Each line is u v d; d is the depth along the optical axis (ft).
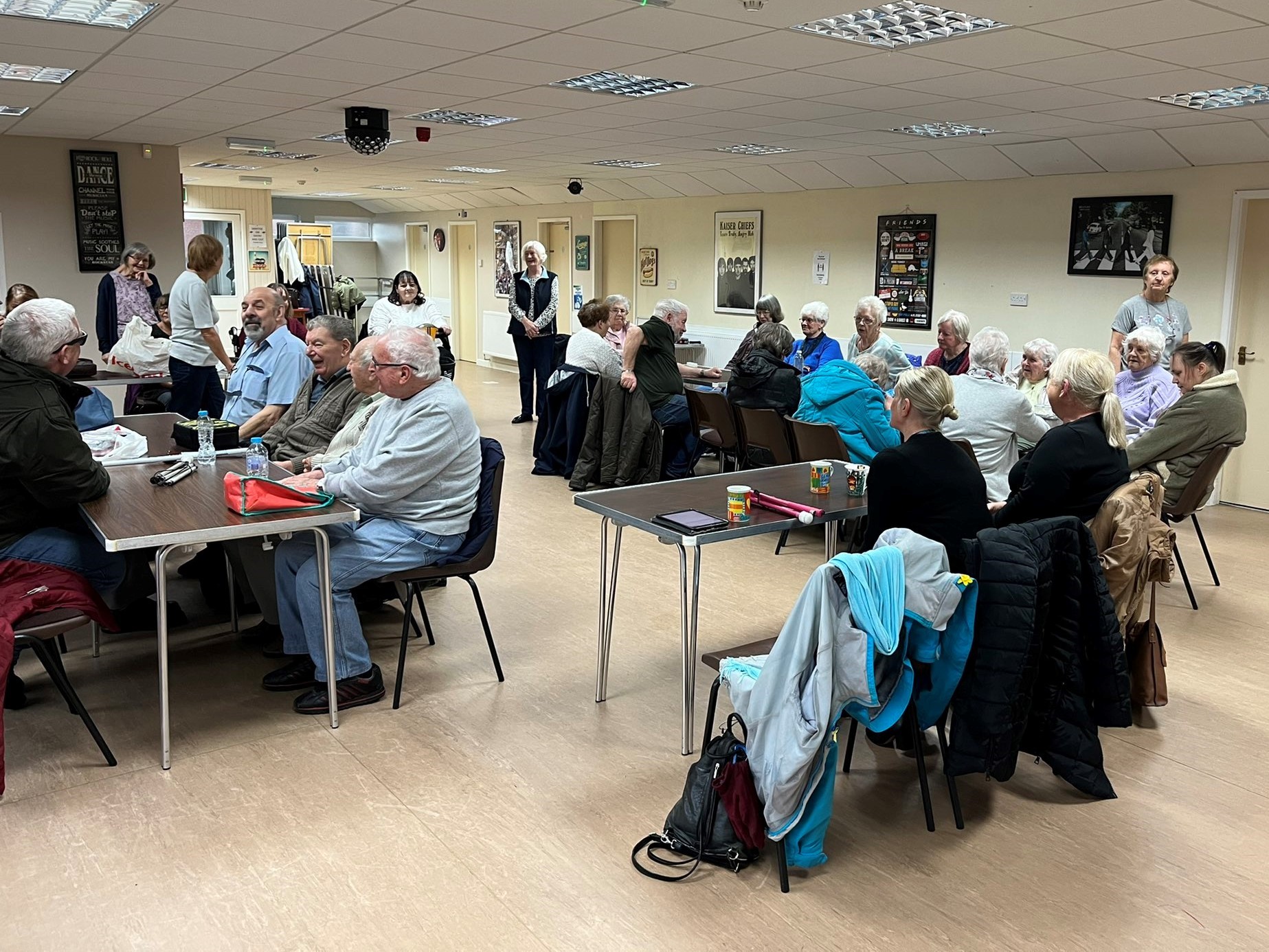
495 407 36.50
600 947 7.57
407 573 11.51
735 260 36.29
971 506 9.79
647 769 10.29
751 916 7.96
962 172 27.27
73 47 15.12
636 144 26.84
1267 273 22.20
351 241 59.93
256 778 10.02
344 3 12.41
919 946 7.61
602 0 12.06
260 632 13.64
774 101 19.16
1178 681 12.77
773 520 10.37
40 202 26.40
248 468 11.75
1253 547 19.35
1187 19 12.12
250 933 7.70
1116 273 24.59
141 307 23.09
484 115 22.13
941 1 11.51
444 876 8.44
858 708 8.50
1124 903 8.18
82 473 10.37
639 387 22.31
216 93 19.29
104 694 11.88
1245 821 9.46
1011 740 9.04
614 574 11.62
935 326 29.40
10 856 8.65
